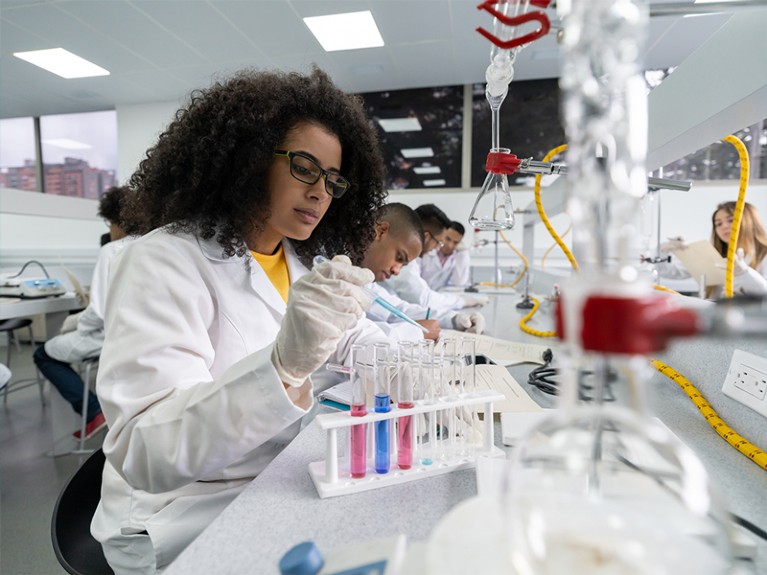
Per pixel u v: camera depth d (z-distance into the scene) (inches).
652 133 36.4
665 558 10.6
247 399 23.0
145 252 29.6
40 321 161.6
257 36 136.8
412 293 84.9
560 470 11.6
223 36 136.8
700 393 30.3
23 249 175.6
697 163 154.5
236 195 34.2
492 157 31.7
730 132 30.9
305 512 18.2
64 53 148.1
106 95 182.9
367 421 20.2
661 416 28.7
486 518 12.8
